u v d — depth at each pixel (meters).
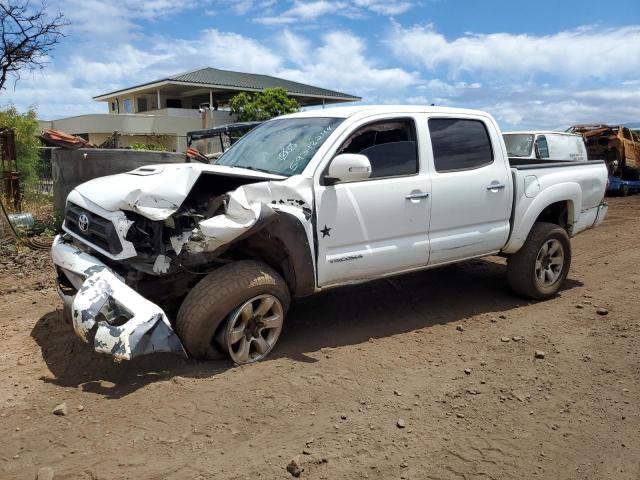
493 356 4.69
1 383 3.98
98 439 3.28
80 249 4.43
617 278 7.31
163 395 3.78
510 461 3.22
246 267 4.23
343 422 3.55
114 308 3.86
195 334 4.07
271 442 3.30
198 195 4.66
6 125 13.58
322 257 4.57
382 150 4.97
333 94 43.78
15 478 2.93
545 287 6.20
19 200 12.23
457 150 5.44
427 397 3.93
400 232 4.99
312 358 4.48
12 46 11.41
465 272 7.39
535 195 5.93
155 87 36.91
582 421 3.70
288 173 4.63
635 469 3.21
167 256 4.15
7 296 6.20
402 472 3.08
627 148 19.33
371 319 5.52
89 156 9.77
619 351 4.85
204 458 3.12
